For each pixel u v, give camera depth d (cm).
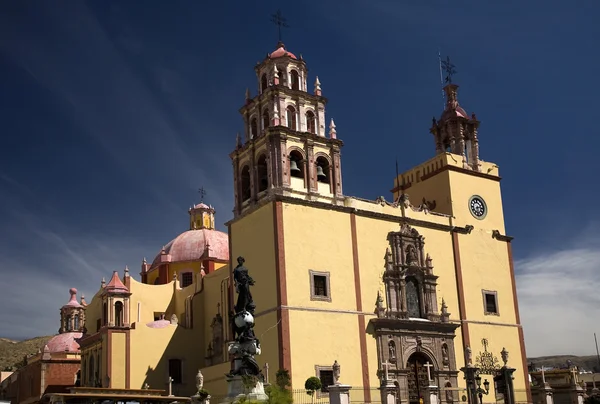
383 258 5706
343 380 5144
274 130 5506
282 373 4672
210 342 6594
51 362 8206
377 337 5428
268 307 5150
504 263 6556
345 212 5600
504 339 6266
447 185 6419
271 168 5462
